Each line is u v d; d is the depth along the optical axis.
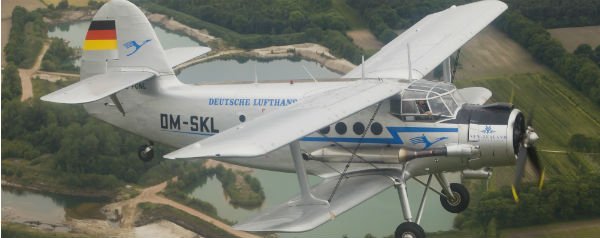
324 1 167.25
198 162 104.12
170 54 51.50
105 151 108.94
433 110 41.03
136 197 100.69
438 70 104.62
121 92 49.03
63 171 108.69
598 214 85.88
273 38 161.75
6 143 117.44
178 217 94.44
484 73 123.94
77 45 160.62
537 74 124.56
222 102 46.19
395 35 153.75
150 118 48.81
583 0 144.50
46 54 152.50
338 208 39.91
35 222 96.69
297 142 40.22
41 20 167.38
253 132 35.53
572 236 83.06
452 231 85.19
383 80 43.38
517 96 118.12
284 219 39.41
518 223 84.81
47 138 116.50
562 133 109.50
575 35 139.00
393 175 41.91
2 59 152.00
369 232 84.62
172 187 100.94
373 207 89.62
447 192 46.22
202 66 150.38
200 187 100.12
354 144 42.84
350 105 39.00
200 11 171.88
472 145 40.50
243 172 101.56
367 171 42.62
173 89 48.25
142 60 48.91
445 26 54.94
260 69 149.00
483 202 86.06
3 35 160.75
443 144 41.00
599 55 131.75
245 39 160.38
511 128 40.00
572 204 86.00
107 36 49.34
